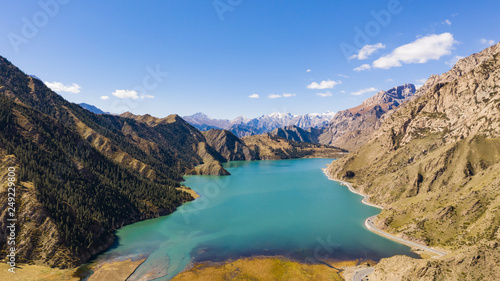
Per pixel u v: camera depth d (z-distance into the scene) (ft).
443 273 296.92
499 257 290.97
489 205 450.71
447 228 462.60
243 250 444.96
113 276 364.58
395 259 355.77
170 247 457.68
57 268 369.71
